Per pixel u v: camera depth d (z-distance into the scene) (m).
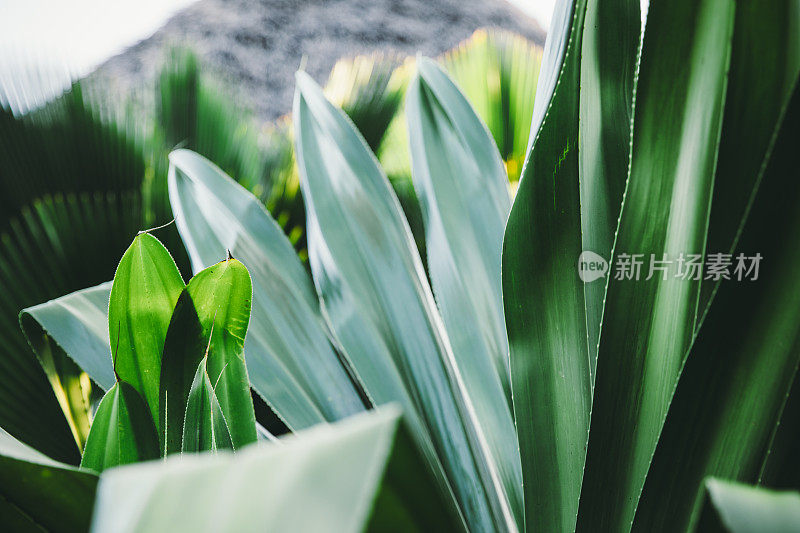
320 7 9.70
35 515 0.60
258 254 0.94
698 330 0.63
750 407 0.64
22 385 1.69
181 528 0.31
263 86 8.69
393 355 0.90
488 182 1.00
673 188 0.70
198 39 8.74
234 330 0.69
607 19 0.82
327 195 0.97
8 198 1.99
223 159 2.76
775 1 0.65
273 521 0.30
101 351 0.83
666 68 0.68
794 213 0.61
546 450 0.79
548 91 0.79
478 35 3.77
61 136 2.09
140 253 0.68
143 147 2.24
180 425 0.67
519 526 0.86
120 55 8.27
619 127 0.84
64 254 2.01
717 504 0.39
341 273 0.93
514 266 0.77
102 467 0.67
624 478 0.72
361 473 0.31
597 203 0.84
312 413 0.87
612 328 0.71
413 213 2.24
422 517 0.39
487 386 0.91
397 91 2.81
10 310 1.82
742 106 0.68
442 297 0.95
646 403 0.71
